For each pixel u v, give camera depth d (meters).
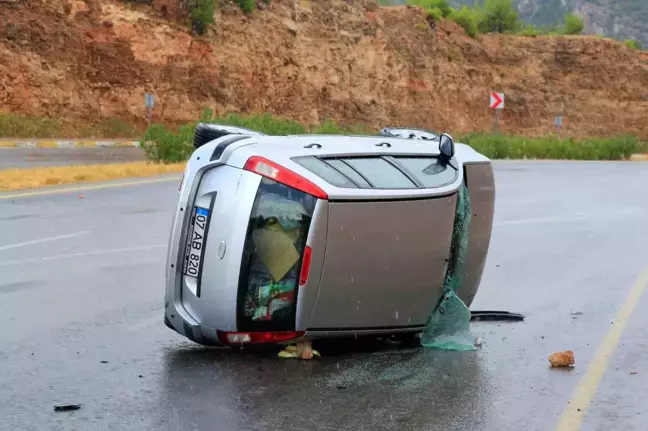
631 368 6.60
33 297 8.98
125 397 5.70
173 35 50.19
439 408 5.56
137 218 15.57
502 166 35.59
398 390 5.93
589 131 82.56
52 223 14.72
